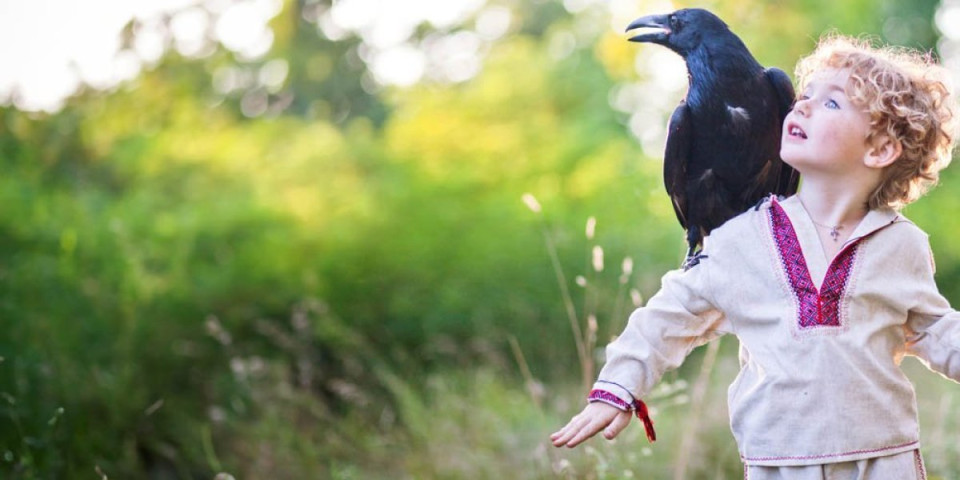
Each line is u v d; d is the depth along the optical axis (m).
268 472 7.02
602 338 9.54
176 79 12.37
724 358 8.77
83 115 11.18
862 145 3.04
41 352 7.32
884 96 3.00
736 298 3.13
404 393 7.57
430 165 12.45
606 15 19.09
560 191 12.25
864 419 2.94
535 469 5.56
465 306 10.11
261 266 9.57
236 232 10.23
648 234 10.87
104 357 8.02
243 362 7.96
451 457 6.48
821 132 3.05
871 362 2.97
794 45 13.62
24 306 7.82
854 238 3.04
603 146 13.84
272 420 7.33
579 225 10.87
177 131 12.73
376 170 12.84
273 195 11.59
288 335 9.30
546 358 9.62
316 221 10.73
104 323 8.23
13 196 9.11
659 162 13.16
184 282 9.16
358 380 8.91
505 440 6.59
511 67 18.08
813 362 2.97
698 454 5.99
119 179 11.51
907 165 3.11
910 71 3.10
